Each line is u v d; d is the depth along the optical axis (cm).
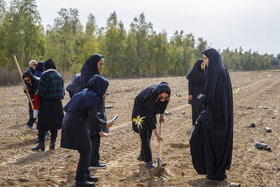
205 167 431
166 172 447
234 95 1527
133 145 630
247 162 513
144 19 5809
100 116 476
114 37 5191
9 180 418
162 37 6322
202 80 699
